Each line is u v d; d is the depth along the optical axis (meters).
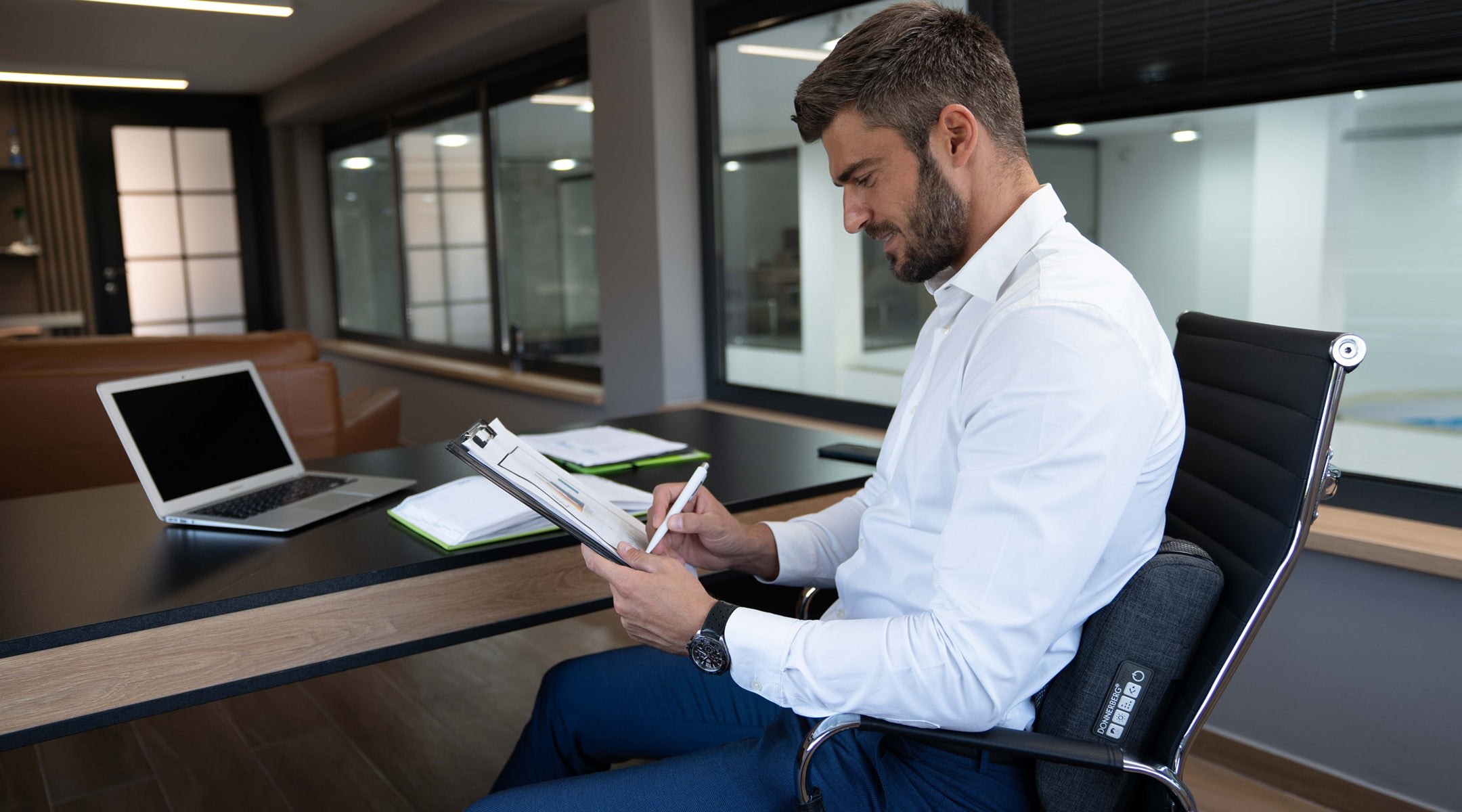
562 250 4.23
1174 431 0.93
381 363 5.85
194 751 2.20
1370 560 1.76
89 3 3.87
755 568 1.32
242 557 1.28
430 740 2.24
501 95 4.52
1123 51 2.18
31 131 6.07
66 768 2.13
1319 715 1.92
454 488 1.47
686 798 1.04
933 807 1.02
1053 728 0.99
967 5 2.51
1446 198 1.80
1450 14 1.68
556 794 1.04
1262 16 1.93
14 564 1.26
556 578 1.38
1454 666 1.73
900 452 1.16
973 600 0.88
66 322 5.80
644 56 3.34
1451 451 1.85
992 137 1.01
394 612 1.25
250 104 6.65
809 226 3.08
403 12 4.25
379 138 5.81
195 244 6.61
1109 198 2.32
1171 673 0.96
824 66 1.04
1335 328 1.99
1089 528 0.86
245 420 1.64
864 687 0.92
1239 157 2.08
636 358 3.62
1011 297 0.95
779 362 3.29
